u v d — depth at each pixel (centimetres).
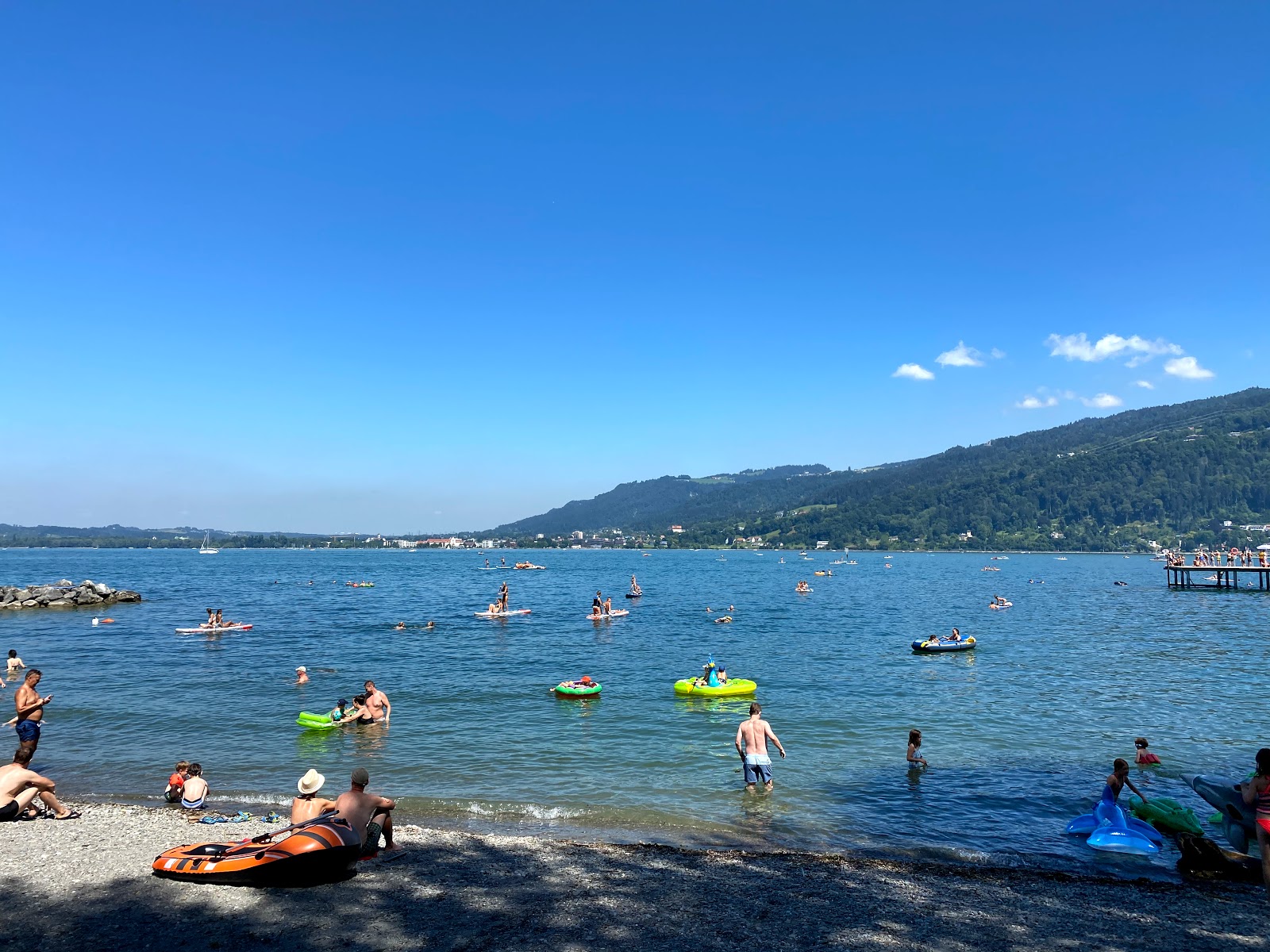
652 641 3859
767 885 1020
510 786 1500
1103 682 2680
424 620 4950
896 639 4000
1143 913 945
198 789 1356
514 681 2661
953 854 1173
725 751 1756
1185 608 5850
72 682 2622
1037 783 1527
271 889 964
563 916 902
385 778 1545
